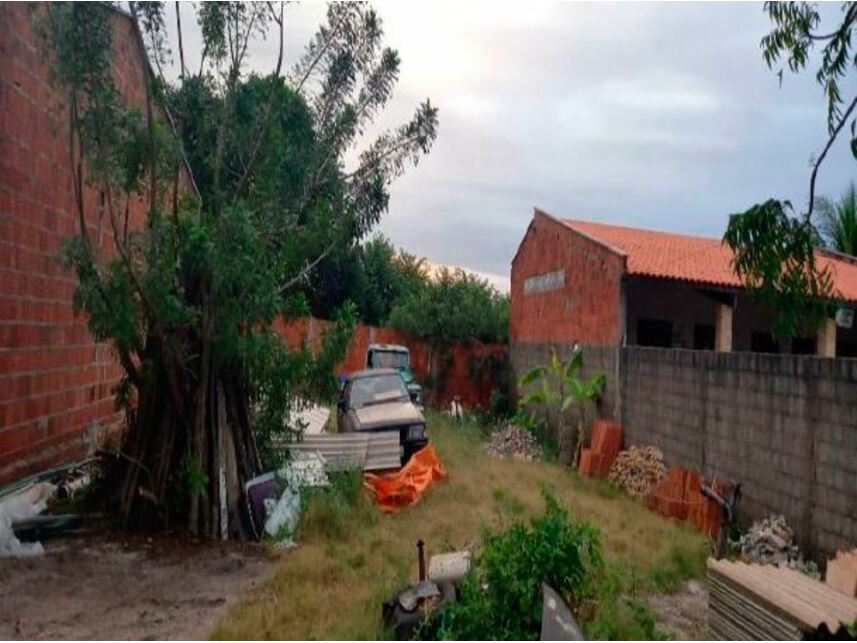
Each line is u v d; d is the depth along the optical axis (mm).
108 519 7969
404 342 24484
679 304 17641
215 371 8016
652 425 13078
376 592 5949
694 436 11500
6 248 7691
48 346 8836
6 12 7586
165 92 8203
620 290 15195
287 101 8719
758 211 5094
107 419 11172
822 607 5234
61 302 9227
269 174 8523
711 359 10984
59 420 9227
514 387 22781
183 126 8539
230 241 7488
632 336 17422
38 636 5027
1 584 6039
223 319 7629
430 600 5270
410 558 7199
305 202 9391
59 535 7465
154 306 7488
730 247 5430
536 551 5199
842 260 20891
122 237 8781
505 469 13328
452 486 10922
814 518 8352
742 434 10055
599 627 4977
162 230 7660
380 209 9750
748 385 9914
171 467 7906
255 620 5383
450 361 24375
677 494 10516
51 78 7395
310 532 7941
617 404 14695
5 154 7637
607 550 8180
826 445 8180
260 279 7680
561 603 4680
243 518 8008
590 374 16406
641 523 9625
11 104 7766
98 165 7234
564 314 18469
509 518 8719
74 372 9734
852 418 7762
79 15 6941
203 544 7500
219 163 8281
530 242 21500
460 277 26859
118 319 7344
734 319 18078
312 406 10312
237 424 8359
